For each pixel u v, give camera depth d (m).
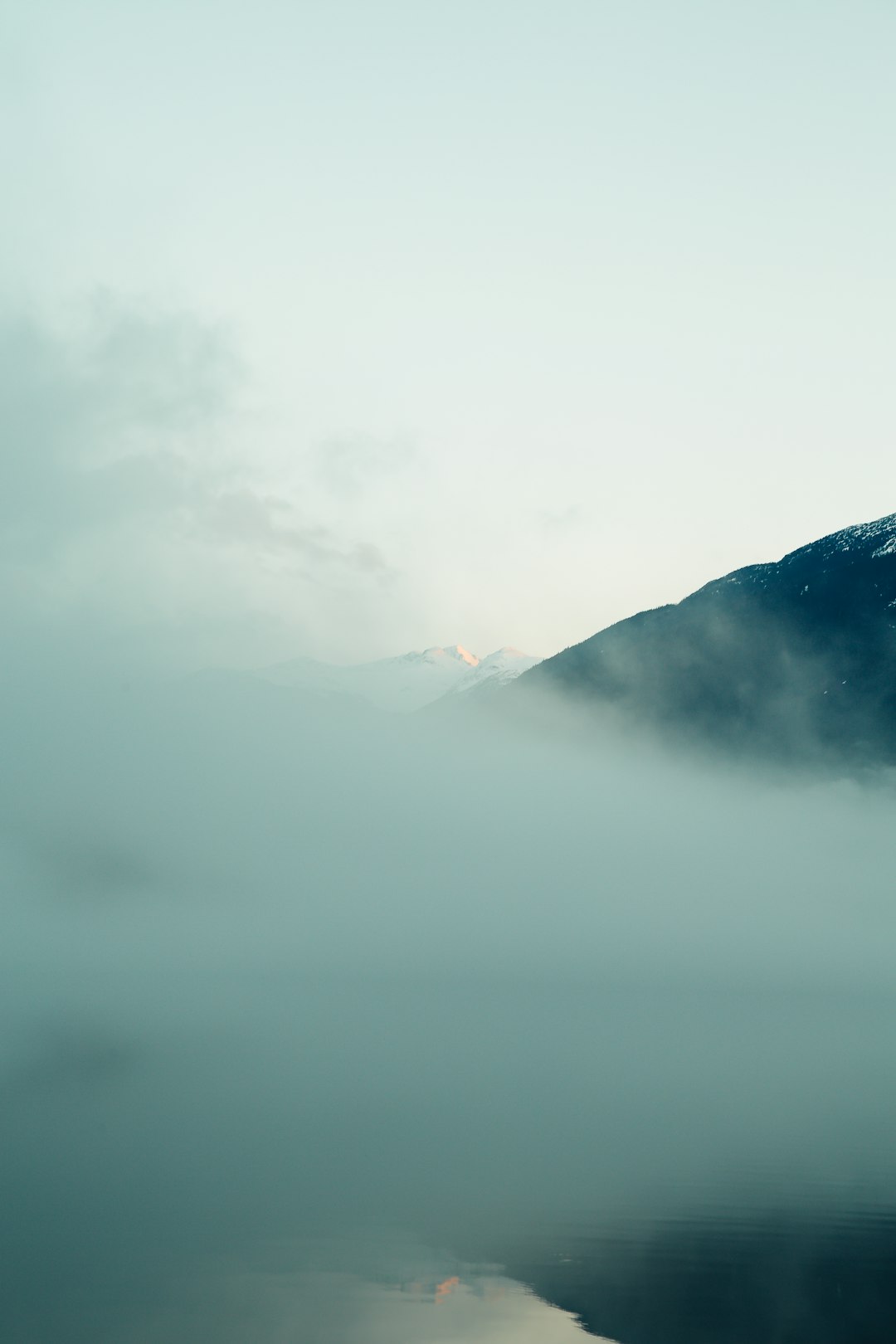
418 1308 26.00
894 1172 40.09
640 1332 24.55
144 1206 35.00
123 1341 23.84
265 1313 25.48
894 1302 26.59
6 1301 26.31
